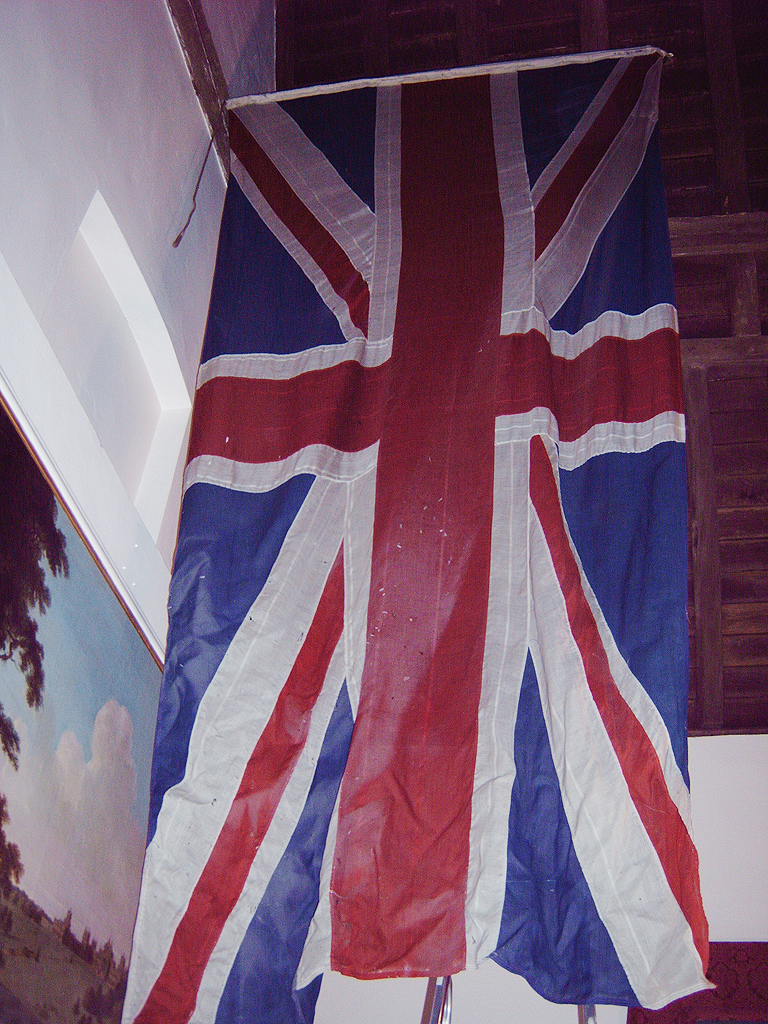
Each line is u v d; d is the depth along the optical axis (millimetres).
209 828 2041
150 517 2729
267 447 2557
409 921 1886
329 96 3342
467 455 2443
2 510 1828
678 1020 3287
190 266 3137
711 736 3951
